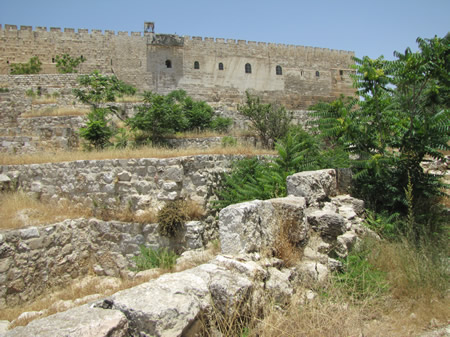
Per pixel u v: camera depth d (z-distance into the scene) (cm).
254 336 406
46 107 2666
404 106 999
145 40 5116
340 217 637
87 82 2978
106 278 1080
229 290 400
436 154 866
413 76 929
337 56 6144
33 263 962
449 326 466
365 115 1002
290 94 5800
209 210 1176
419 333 455
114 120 2722
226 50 5503
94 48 4903
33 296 952
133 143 2189
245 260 477
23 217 1098
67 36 4797
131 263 1082
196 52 5353
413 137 902
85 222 1148
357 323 450
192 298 371
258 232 527
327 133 985
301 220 588
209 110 3012
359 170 931
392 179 890
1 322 668
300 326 433
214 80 5419
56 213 1187
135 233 1098
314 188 723
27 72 4288
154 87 5128
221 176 1271
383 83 952
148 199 1122
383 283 554
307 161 1025
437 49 911
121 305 346
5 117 2536
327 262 581
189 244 1065
